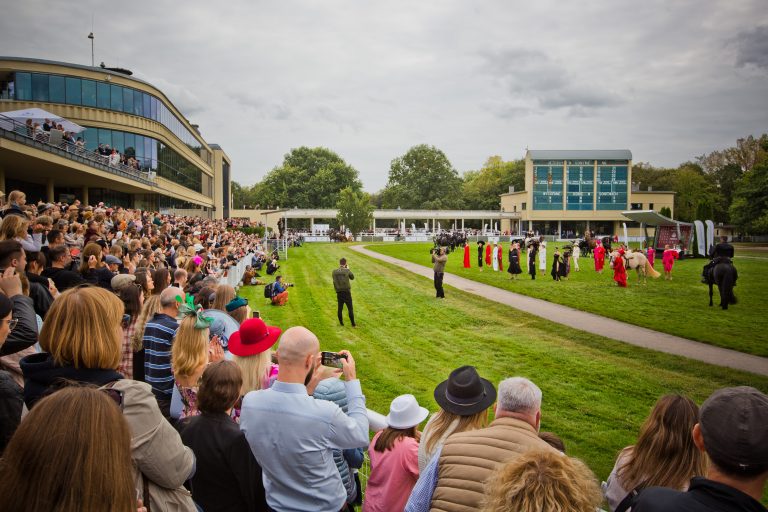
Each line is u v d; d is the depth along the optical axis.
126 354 5.30
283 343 3.37
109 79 37.44
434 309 19.17
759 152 86.44
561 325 15.95
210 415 3.38
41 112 24.00
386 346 13.69
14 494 1.64
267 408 3.27
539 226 87.06
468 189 117.25
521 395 3.22
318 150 107.81
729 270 18.23
